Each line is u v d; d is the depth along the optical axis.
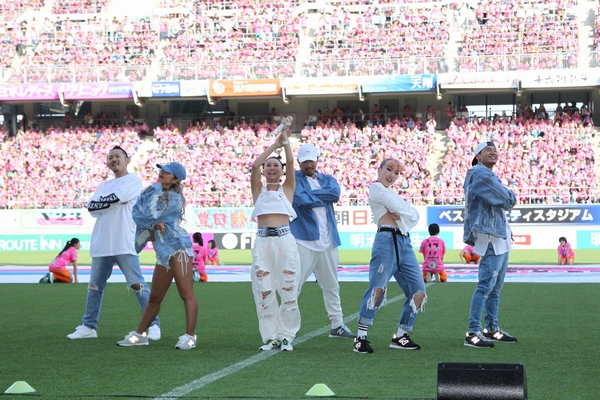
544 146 33.91
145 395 5.75
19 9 40.50
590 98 35.62
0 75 36.75
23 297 14.65
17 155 37.00
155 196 8.17
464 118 35.72
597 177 34.03
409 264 8.02
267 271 8.04
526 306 12.27
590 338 8.78
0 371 6.82
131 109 39.28
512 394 4.77
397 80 34.28
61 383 6.24
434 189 32.81
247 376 6.54
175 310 12.01
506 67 33.75
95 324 9.12
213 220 33.06
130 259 8.95
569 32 35.69
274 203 8.00
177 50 38.06
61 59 38.56
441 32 36.78
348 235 32.47
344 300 13.71
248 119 38.53
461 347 8.18
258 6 38.97
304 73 35.34
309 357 7.57
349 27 37.75
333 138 35.78
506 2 36.78
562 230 31.11
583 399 5.62
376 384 6.17
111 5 40.09
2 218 34.25
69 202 34.81
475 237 8.38
